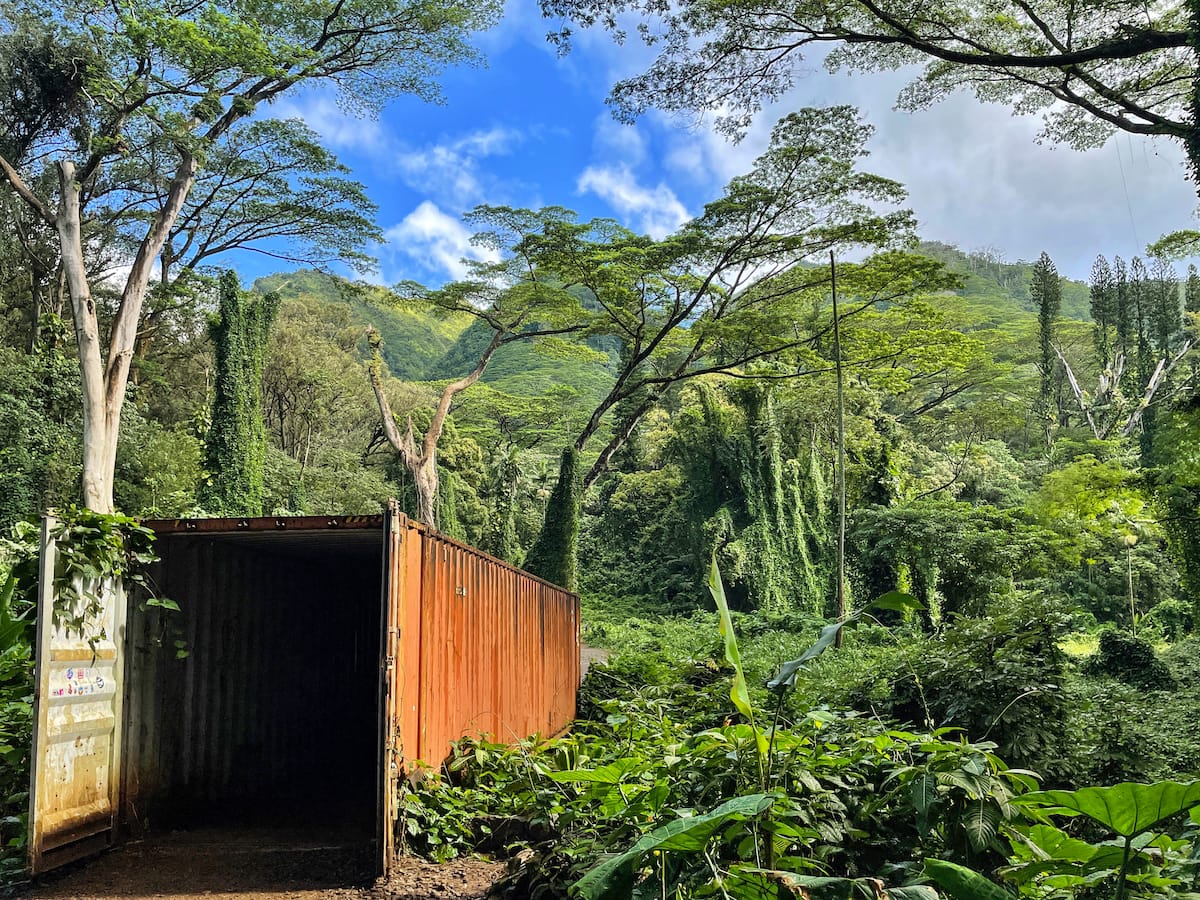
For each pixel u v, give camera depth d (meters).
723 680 10.62
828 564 38.38
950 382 49.03
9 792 5.94
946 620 23.62
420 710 5.86
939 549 24.00
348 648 9.59
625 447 49.25
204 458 25.34
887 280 27.00
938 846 4.05
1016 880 3.21
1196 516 19.22
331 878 5.23
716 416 39.78
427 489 29.55
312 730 8.49
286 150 26.25
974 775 3.66
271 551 7.60
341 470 39.97
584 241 26.95
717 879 2.74
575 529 29.14
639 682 15.13
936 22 15.64
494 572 8.14
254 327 26.08
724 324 28.12
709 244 26.58
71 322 28.84
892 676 8.37
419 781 5.69
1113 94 15.13
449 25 21.69
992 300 80.25
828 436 41.56
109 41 18.06
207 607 6.79
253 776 7.33
